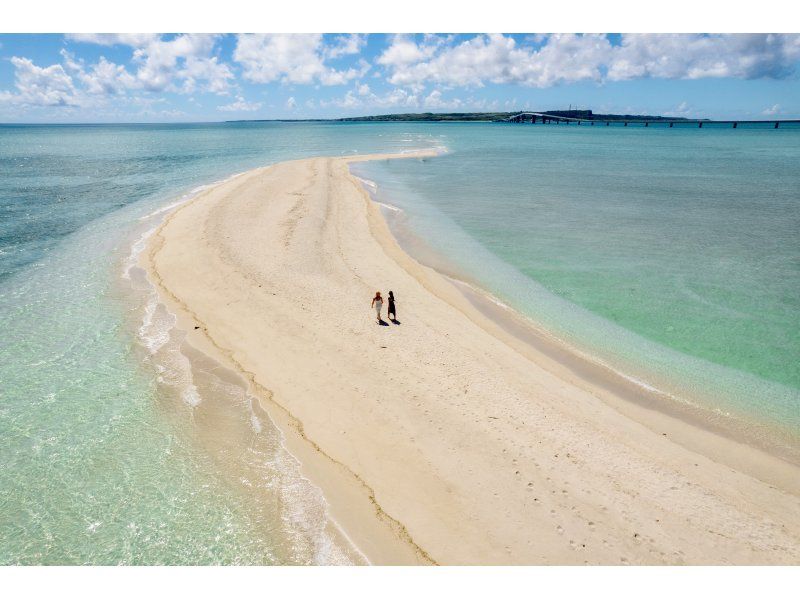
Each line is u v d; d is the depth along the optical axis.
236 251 29.20
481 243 35.53
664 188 59.75
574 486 12.73
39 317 21.95
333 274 26.77
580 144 139.62
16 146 128.25
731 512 12.28
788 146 139.38
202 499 12.37
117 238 34.12
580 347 21.03
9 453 13.77
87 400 16.12
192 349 19.28
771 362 19.88
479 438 14.33
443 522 11.69
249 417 15.35
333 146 123.94
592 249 34.34
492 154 102.94
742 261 31.89
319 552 10.98
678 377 18.84
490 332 21.95
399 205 47.62
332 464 13.45
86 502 12.27
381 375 17.39
